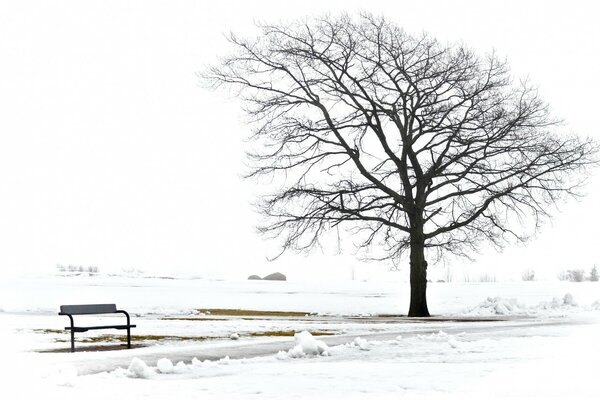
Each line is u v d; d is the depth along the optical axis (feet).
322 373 36.24
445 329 71.36
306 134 126.11
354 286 216.33
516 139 121.90
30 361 42.04
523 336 59.41
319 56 126.52
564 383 31.65
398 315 119.24
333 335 63.87
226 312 113.09
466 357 43.78
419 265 118.01
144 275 261.85
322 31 128.77
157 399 28.48
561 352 44.93
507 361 40.98
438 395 29.04
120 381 34.24
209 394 29.76
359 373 36.06
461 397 28.40
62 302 120.16
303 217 121.49
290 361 43.19
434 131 123.13
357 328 74.90
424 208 123.03
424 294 116.98
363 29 127.65
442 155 123.24
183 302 129.70
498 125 122.21
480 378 33.73
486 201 120.37
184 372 38.01
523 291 167.12
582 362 39.42
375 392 30.07
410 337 60.34
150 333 67.26
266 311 119.44
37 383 32.96
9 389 31.19
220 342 57.31
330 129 125.90
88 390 30.96
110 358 44.42
